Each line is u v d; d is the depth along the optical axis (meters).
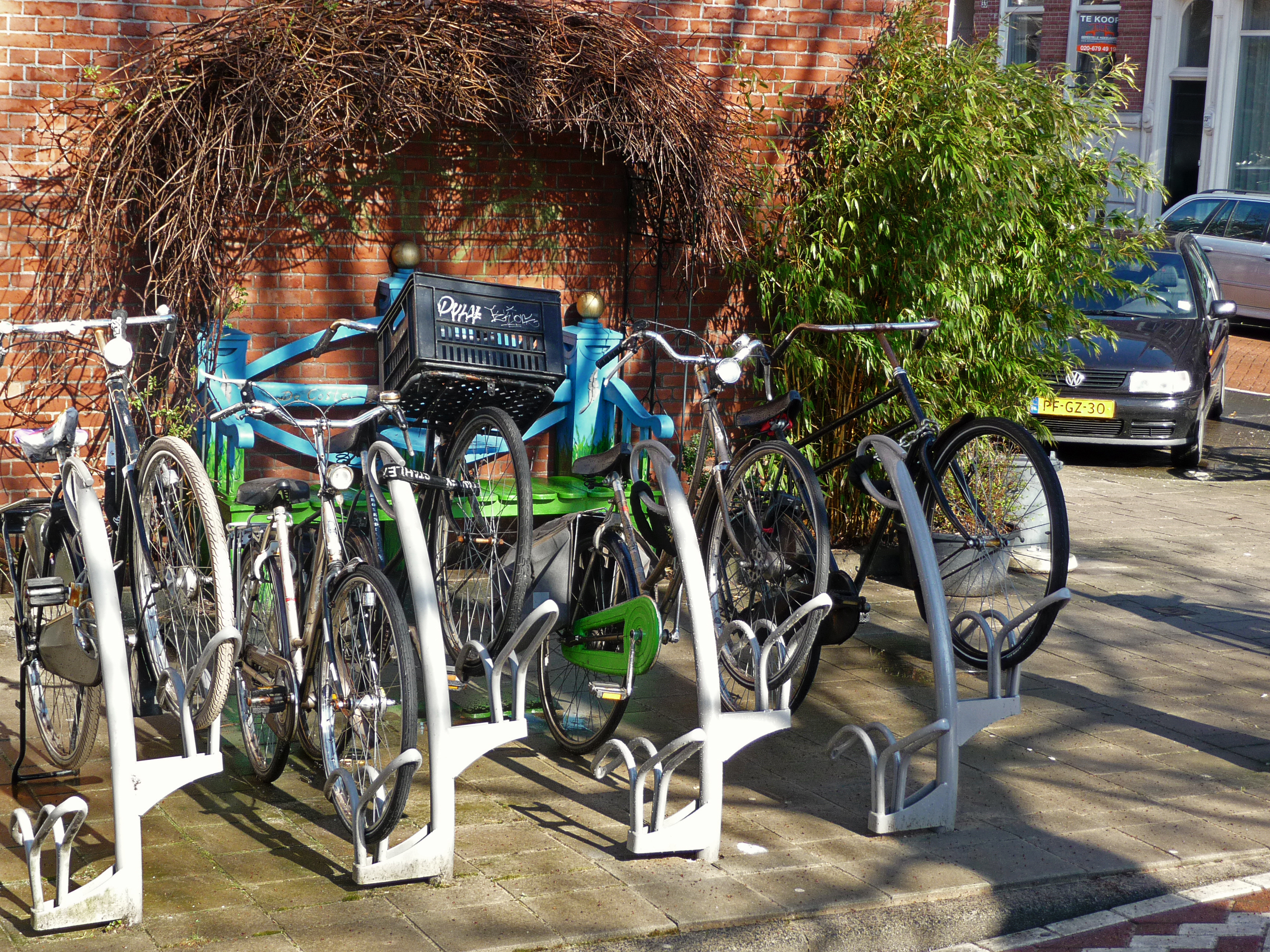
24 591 4.78
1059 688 6.06
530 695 5.61
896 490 4.72
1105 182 7.90
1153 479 11.13
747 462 5.23
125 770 3.64
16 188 6.38
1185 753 5.34
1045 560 7.57
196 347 6.62
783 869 4.13
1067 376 11.12
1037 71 7.66
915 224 7.34
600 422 7.54
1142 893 4.19
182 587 4.36
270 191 6.91
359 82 6.16
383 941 3.59
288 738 4.42
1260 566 8.44
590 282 7.73
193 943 3.55
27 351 6.48
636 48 6.73
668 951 3.65
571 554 5.12
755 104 7.80
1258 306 17.88
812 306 7.48
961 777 5.00
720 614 5.46
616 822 4.46
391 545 5.77
